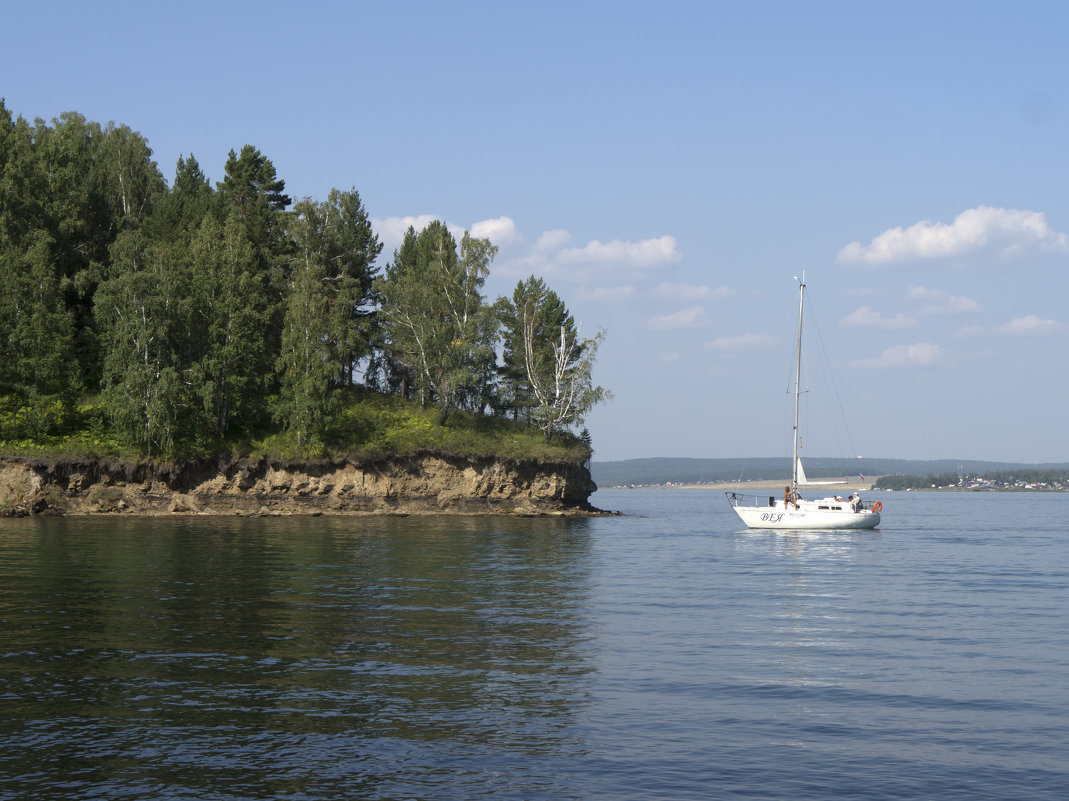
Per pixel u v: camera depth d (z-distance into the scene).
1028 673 22.45
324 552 49.41
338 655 23.09
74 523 69.38
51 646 23.59
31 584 34.84
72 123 111.56
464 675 21.22
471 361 102.19
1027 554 59.34
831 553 58.66
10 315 79.69
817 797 14.02
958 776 15.03
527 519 90.12
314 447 87.25
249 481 84.94
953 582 42.38
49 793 13.68
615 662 22.95
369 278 111.75
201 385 82.75
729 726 17.64
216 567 41.34
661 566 47.75
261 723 17.27
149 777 14.41
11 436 78.25
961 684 21.27
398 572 40.94
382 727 17.14
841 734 17.25
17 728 16.77
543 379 107.44
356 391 107.94
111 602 30.80
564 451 99.62
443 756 15.59
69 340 82.19
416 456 92.50
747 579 42.38
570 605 32.41
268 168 108.69
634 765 15.30
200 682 20.17
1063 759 15.94
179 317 82.88
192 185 112.00
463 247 103.06
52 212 89.81
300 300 89.38
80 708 18.05
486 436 99.06
